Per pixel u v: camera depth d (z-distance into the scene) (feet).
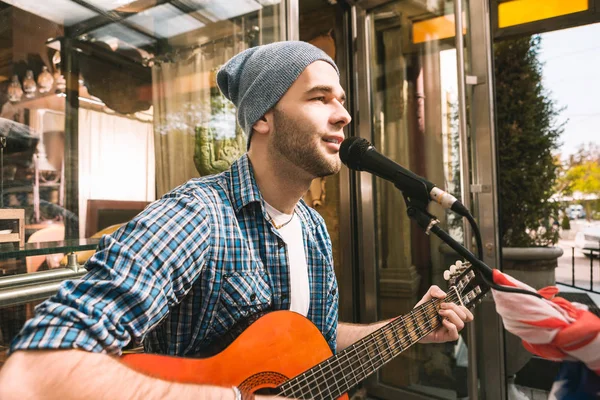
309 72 2.77
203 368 2.36
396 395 8.45
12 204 5.05
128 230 2.24
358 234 9.16
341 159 2.95
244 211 2.90
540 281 10.68
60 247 3.28
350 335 3.58
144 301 2.06
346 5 9.00
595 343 1.81
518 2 10.89
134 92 6.22
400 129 8.58
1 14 4.98
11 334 3.01
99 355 1.82
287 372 2.69
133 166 6.23
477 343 7.44
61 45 5.53
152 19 6.09
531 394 8.59
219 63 6.28
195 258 2.44
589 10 10.11
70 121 5.62
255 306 2.80
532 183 12.59
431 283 8.29
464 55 7.61
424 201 2.81
